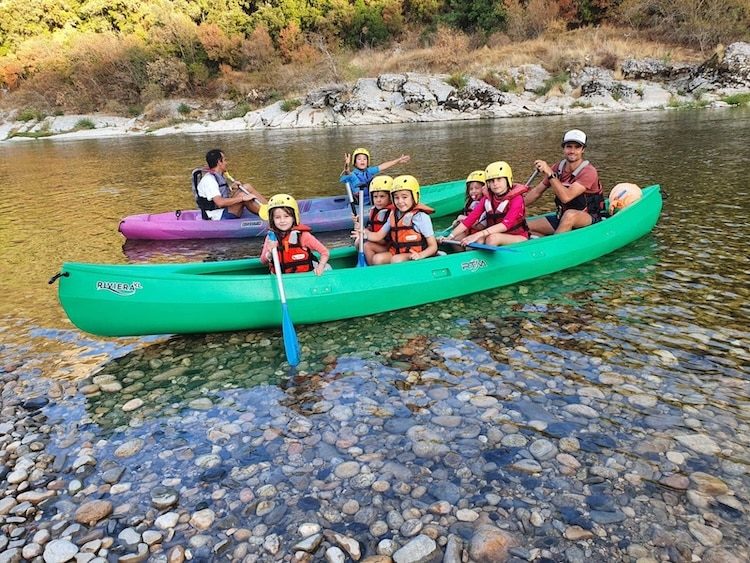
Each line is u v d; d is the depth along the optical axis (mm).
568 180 5812
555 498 2586
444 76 27375
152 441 3205
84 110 35531
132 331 4258
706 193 8062
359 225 5098
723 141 12828
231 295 4316
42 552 2432
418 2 38312
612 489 2619
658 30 29031
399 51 35219
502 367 3771
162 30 37312
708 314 4332
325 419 3326
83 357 4273
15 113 35938
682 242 6035
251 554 2377
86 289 4039
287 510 2615
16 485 2875
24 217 9602
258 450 3074
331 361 4031
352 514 2568
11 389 3832
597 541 2336
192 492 2773
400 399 3482
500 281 5195
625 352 3850
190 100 34250
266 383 3785
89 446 3184
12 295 5691
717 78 23891
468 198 5785
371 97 26781
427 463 2885
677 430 3002
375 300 4676
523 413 3236
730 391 3324
